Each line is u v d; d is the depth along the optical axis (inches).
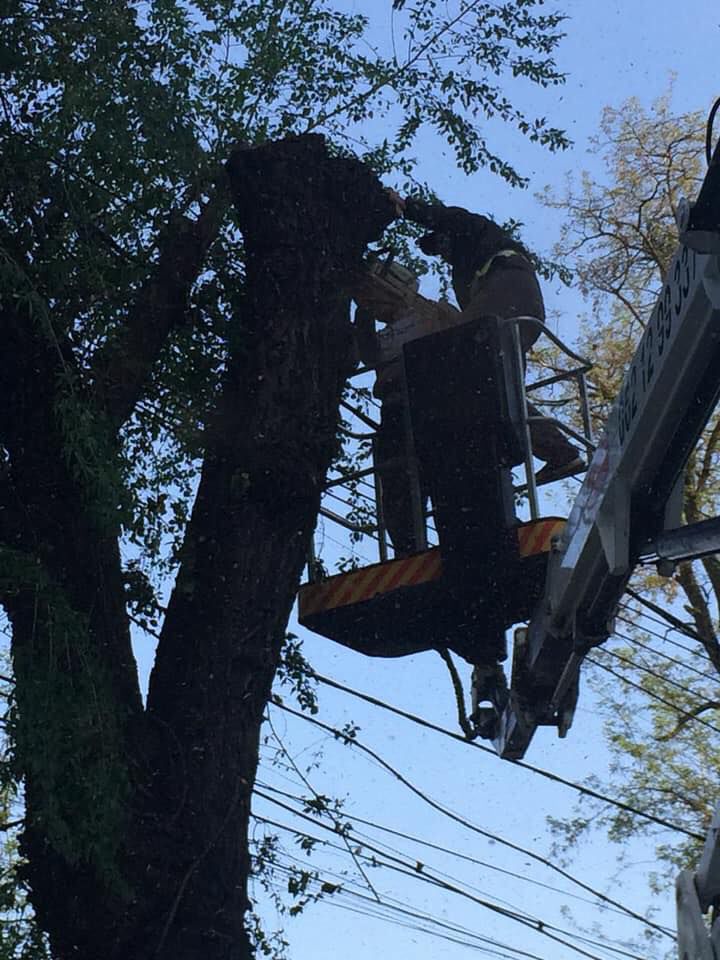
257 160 299.9
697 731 612.4
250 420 277.1
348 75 330.0
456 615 303.9
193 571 268.4
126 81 296.7
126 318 292.0
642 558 243.6
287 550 272.8
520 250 339.9
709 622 611.5
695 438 229.1
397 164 338.3
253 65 320.8
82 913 234.4
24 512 261.0
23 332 267.9
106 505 243.9
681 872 234.8
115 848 224.4
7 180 282.4
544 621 275.1
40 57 293.0
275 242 293.3
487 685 313.4
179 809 244.5
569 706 289.6
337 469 331.6
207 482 276.7
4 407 266.7
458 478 298.2
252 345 286.4
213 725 254.2
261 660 264.1
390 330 335.0
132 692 253.4
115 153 288.7
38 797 222.7
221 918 240.4
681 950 229.9
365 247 311.7
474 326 305.1
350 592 308.7
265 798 298.0
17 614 245.6
